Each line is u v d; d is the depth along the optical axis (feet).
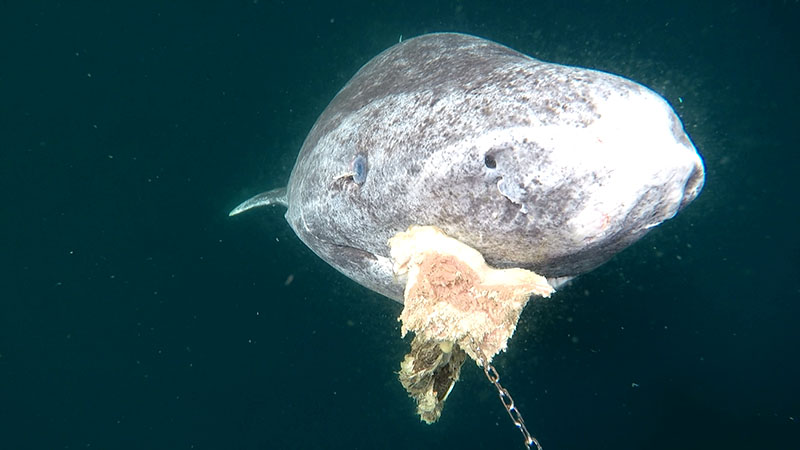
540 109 2.74
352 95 3.65
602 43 9.43
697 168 2.87
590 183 2.70
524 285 2.94
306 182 3.63
